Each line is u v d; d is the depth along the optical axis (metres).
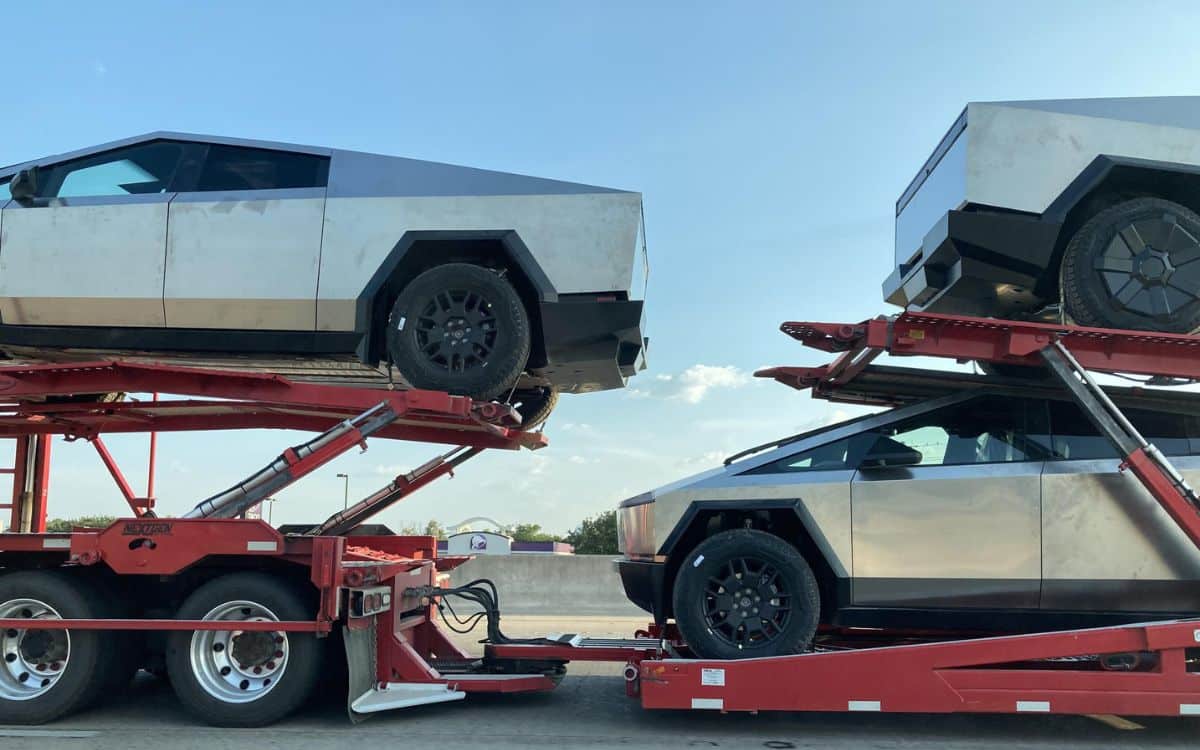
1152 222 4.90
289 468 5.13
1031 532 4.59
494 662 5.59
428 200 5.34
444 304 5.21
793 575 4.62
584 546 26.72
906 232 6.19
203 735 4.59
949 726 4.94
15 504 6.82
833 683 4.43
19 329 5.55
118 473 7.07
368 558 5.61
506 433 6.03
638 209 5.34
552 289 5.22
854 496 4.76
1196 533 4.21
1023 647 4.38
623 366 5.94
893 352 4.80
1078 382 4.57
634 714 5.20
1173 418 4.75
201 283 5.37
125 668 5.09
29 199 5.58
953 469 4.77
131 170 5.67
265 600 4.79
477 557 12.36
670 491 4.97
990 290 5.56
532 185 5.38
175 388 5.33
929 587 4.65
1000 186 5.06
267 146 5.62
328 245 5.34
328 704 5.41
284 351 5.41
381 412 5.13
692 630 4.66
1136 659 4.40
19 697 4.83
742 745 4.46
